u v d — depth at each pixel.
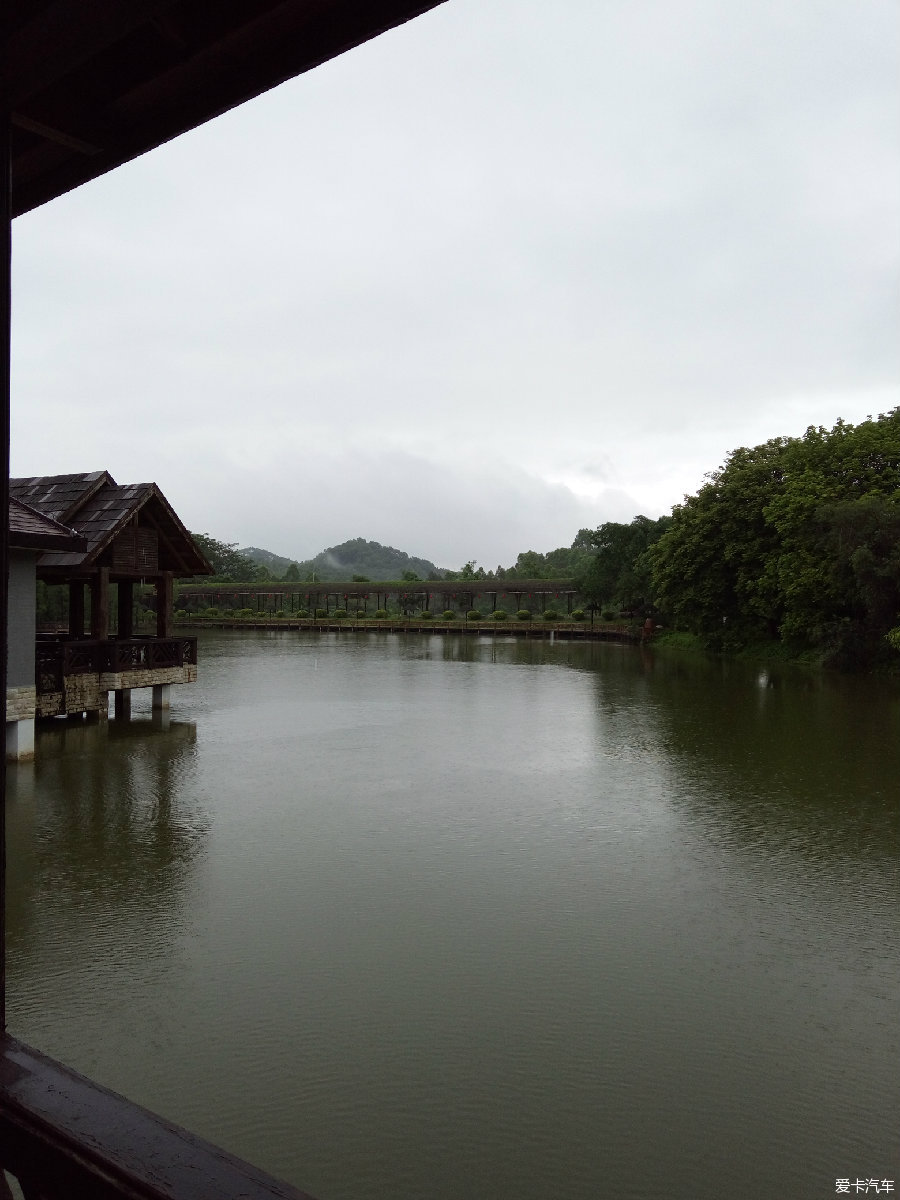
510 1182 4.01
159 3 1.56
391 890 7.74
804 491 31.83
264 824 9.87
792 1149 4.28
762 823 10.05
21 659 12.67
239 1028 5.30
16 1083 1.66
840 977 6.16
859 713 18.69
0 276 1.94
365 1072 4.86
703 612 38.38
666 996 5.82
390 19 1.75
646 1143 4.30
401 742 15.45
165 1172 1.38
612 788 11.84
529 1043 5.19
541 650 41.94
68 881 7.86
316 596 71.88
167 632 17.92
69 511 15.52
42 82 1.84
